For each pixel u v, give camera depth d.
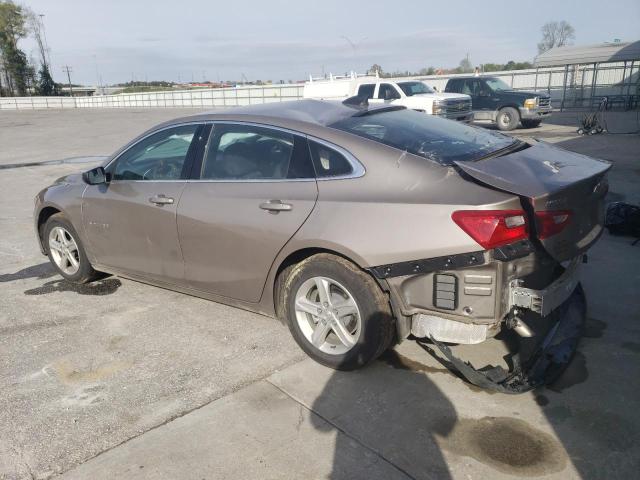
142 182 4.22
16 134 23.70
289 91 41.78
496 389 2.92
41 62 83.94
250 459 2.62
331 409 3.00
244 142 3.74
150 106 56.31
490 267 2.78
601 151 11.86
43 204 5.05
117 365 3.56
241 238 3.57
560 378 3.20
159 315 4.33
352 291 3.18
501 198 2.78
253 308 3.79
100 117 35.97
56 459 2.66
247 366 3.49
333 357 3.36
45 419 2.99
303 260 3.42
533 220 2.82
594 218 3.32
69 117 37.34
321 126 3.47
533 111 17.66
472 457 2.58
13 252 6.18
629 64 28.94
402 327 3.16
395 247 2.96
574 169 3.23
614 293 4.36
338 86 19.06
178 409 3.04
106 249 4.57
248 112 3.87
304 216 3.29
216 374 3.40
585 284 4.56
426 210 2.89
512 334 3.67
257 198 3.51
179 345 3.81
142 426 2.90
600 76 30.23
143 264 4.33
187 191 3.89
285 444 2.72
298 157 3.46
